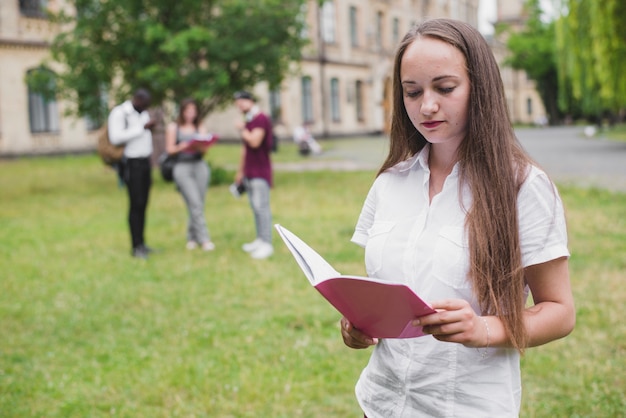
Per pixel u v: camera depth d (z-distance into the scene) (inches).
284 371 176.6
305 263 69.1
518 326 65.4
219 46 625.0
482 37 68.4
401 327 66.6
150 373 178.2
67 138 1168.2
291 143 1592.0
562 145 1159.6
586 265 280.5
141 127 314.5
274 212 466.3
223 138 1454.2
